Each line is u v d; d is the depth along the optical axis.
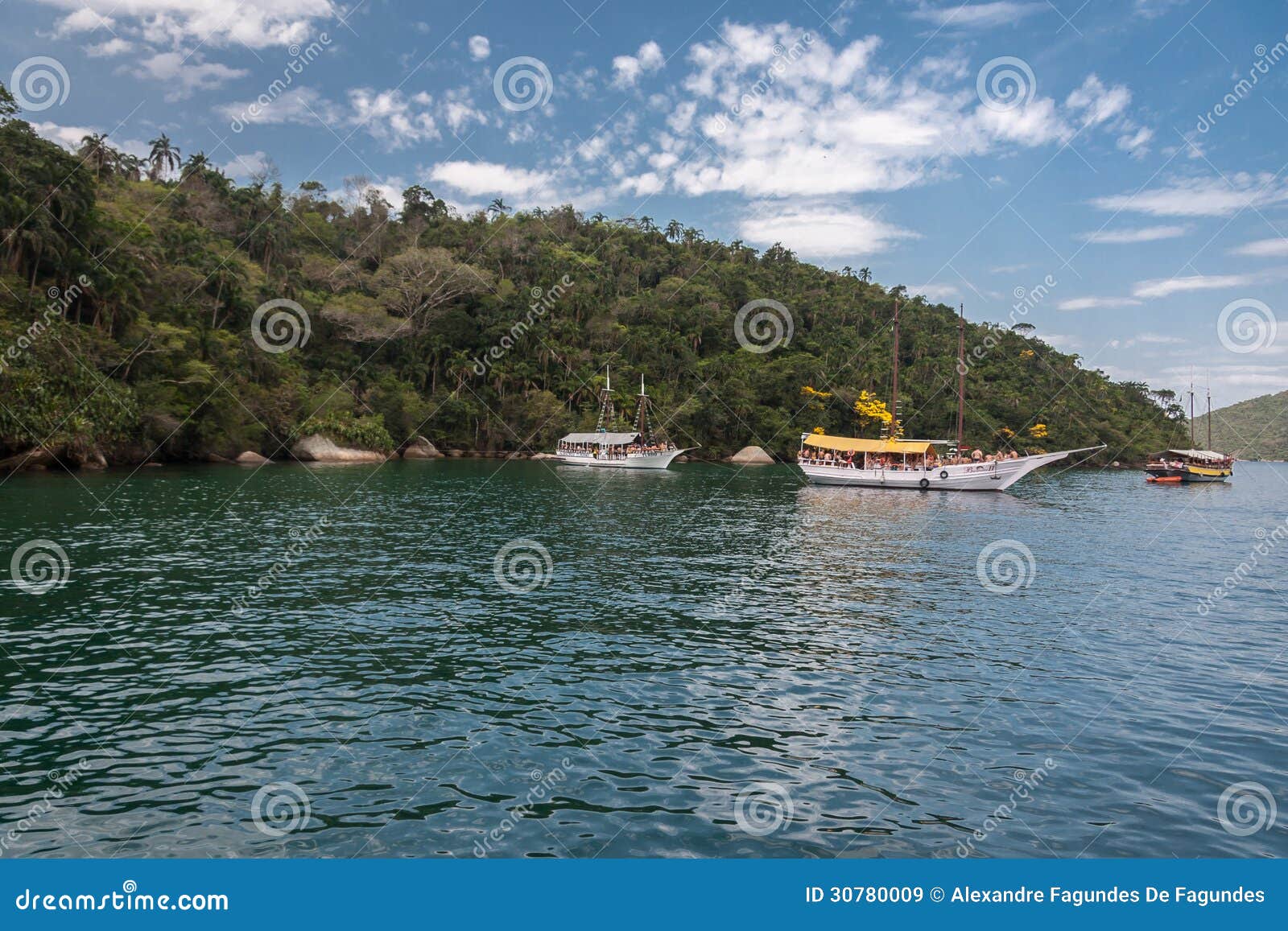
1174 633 17.03
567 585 21.55
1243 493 72.81
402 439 96.81
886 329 148.88
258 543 27.55
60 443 54.91
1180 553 30.11
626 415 112.00
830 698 12.56
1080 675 13.93
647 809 8.91
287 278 97.19
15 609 17.42
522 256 133.00
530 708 11.98
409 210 144.25
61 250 62.69
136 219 82.12
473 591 20.58
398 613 17.92
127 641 15.17
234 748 10.34
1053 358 161.25
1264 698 12.79
